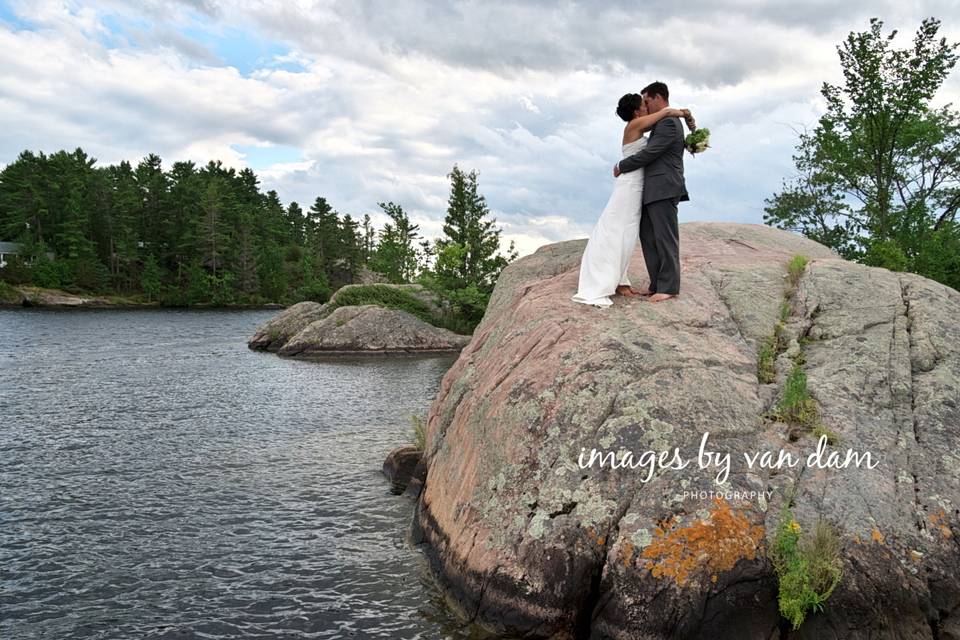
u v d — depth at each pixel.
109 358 29.33
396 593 6.52
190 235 103.31
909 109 28.09
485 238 45.59
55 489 10.11
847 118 29.81
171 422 15.33
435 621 5.93
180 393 19.72
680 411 6.12
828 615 4.91
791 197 33.16
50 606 6.40
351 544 7.89
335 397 19.25
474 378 8.80
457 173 46.03
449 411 9.18
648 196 7.73
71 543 7.98
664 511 5.40
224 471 11.16
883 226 28.80
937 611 5.03
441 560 6.68
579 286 8.24
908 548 5.23
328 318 34.16
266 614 6.19
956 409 6.43
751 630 4.89
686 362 6.69
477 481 6.60
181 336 43.81
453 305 43.47
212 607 6.35
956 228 28.36
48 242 100.50
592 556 5.38
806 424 6.29
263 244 122.12
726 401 6.31
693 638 4.89
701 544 5.14
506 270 12.34
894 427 6.30
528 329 7.91
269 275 111.75
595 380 6.49
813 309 8.13
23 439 13.39
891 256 23.28
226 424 15.16
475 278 45.09
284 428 14.76
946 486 5.69
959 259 24.30
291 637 5.77
